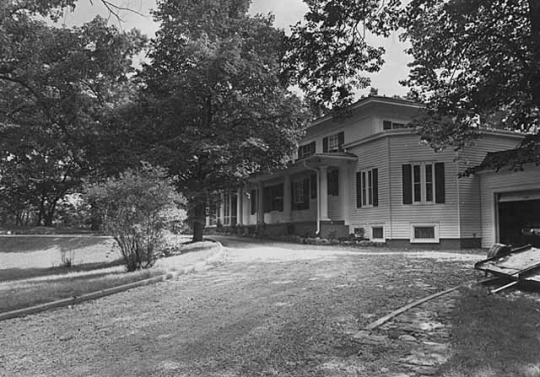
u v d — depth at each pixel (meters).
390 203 18.30
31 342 5.58
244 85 19.33
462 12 9.23
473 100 10.59
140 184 11.02
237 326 5.84
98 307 7.46
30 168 27.81
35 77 19.36
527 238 18.09
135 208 10.98
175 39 19.94
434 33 10.52
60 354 5.05
